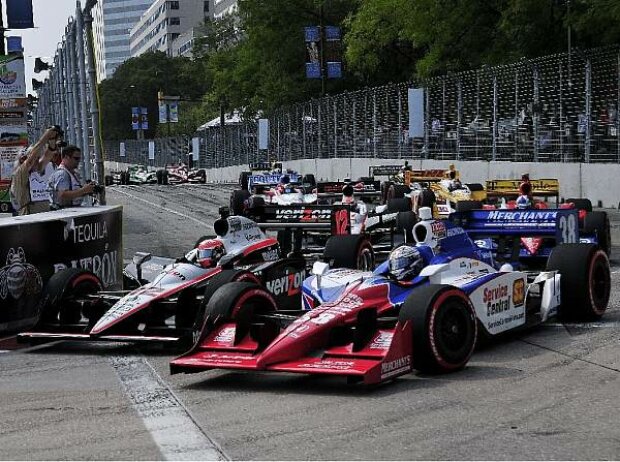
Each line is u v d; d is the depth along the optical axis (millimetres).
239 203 21688
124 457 5785
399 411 6555
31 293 10852
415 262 8773
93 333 9031
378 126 43625
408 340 7371
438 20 38594
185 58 133750
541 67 30156
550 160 30047
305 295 9398
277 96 60750
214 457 5699
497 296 8586
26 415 6969
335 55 47969
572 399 6688
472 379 7426
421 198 18469
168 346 9180
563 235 10898
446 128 36844
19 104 19312
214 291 9008
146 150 99812
